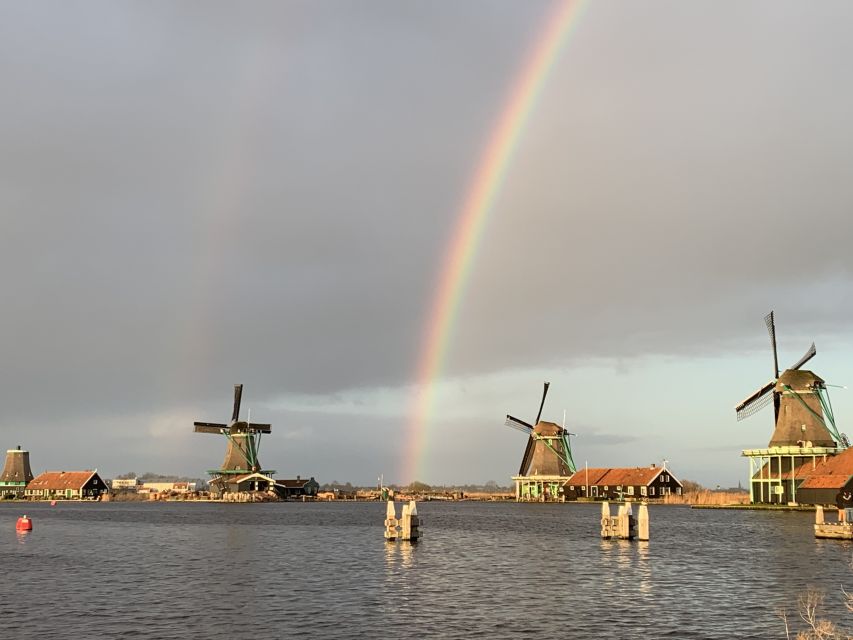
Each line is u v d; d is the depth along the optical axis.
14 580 53.25
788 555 63.53
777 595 45.38
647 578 52.06
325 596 46.09
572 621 38.72
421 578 53.06
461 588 48.66
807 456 138.38
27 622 39.03
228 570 58.31
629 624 38.00
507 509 176.88
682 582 50.25
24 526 102.69
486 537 86.00
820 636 32.34
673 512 144.50
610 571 55.66
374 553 69.50
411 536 80.06
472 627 37.53
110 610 42.09
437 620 39.12
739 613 40.38
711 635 35.66
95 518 139.00
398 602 44.00
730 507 152.38
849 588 47.53
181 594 47.16
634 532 83.38
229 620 39.34
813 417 141.62
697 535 84.50
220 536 92.44
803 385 142.00
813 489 132.12
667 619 39.03
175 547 77.69
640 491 195.38
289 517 143.25
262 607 42.72
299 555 68.69
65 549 76.00
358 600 44.69
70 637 35.75
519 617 39.72
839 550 66.62
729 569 55.88
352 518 139.12
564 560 62.34
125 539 88.69
